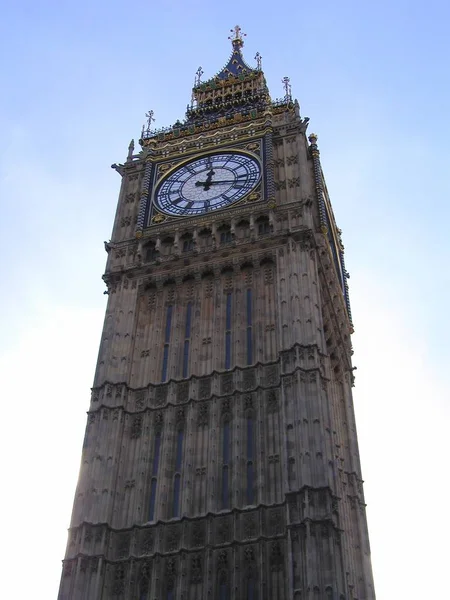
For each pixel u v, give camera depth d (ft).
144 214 176.04
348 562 139.13
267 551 115.44
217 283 157.79
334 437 141.90
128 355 148.87
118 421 137.59
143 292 162.61
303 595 108.17
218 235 166.91
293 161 180.65
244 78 243.81
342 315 181.27
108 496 126.62
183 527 121.19
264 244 160.25
